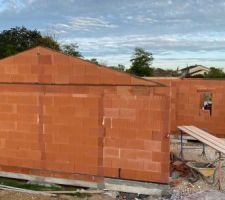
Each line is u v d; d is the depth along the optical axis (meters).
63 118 7.16
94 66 6.88
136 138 6.75
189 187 7.16
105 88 6.85
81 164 7.12
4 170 7.66
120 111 6.79
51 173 7.32
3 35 33.00
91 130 7.00
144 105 6.64
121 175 6.89
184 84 12.47
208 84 12.33
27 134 7.43
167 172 6.64
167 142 6.59
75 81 7.02
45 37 32.91
